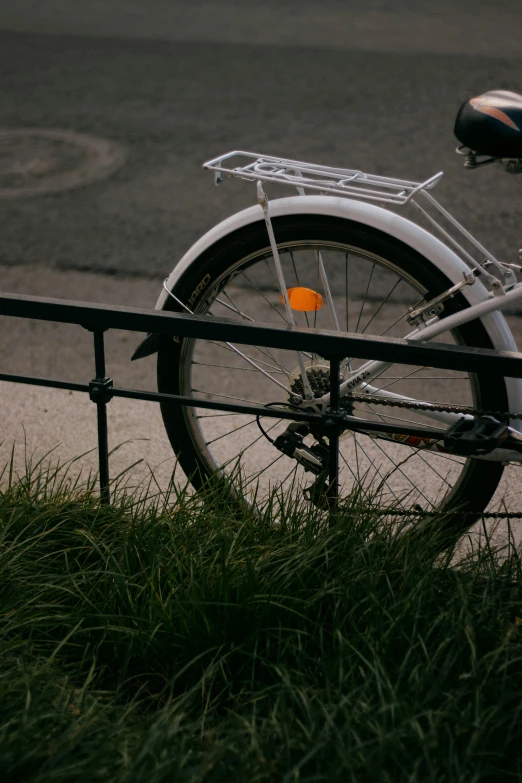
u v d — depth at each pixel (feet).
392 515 8.62
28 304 8.21
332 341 7.66
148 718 6.52
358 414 12.17
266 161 8.83
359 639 6.97
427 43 30.17
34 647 7.25
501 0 36.32
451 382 13.04
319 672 7.00
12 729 6.45
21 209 18.69
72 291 15.49
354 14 34.40
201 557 7.84
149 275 16.01
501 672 6.86
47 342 14.11
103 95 25.79
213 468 9.88
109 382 8.48
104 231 17.67
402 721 6.21
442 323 8.41
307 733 6.12
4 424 12.02
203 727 6.62
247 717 6.57
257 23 33.30
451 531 8.81
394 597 7.38
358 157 21.01
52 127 23.47
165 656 7.27
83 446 11.58
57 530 8.48
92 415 12.26
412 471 10.99
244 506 8.59
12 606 7.52
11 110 24.70
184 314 8.06
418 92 25.44
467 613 6.99
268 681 7.17
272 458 11.41
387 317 14.48
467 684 6.58
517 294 8.20
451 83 26.12
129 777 5.82
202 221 18.02
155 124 23.56
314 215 8.58
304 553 7.80
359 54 29.14
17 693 6.68
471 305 8.34
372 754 5.95
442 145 21.58
